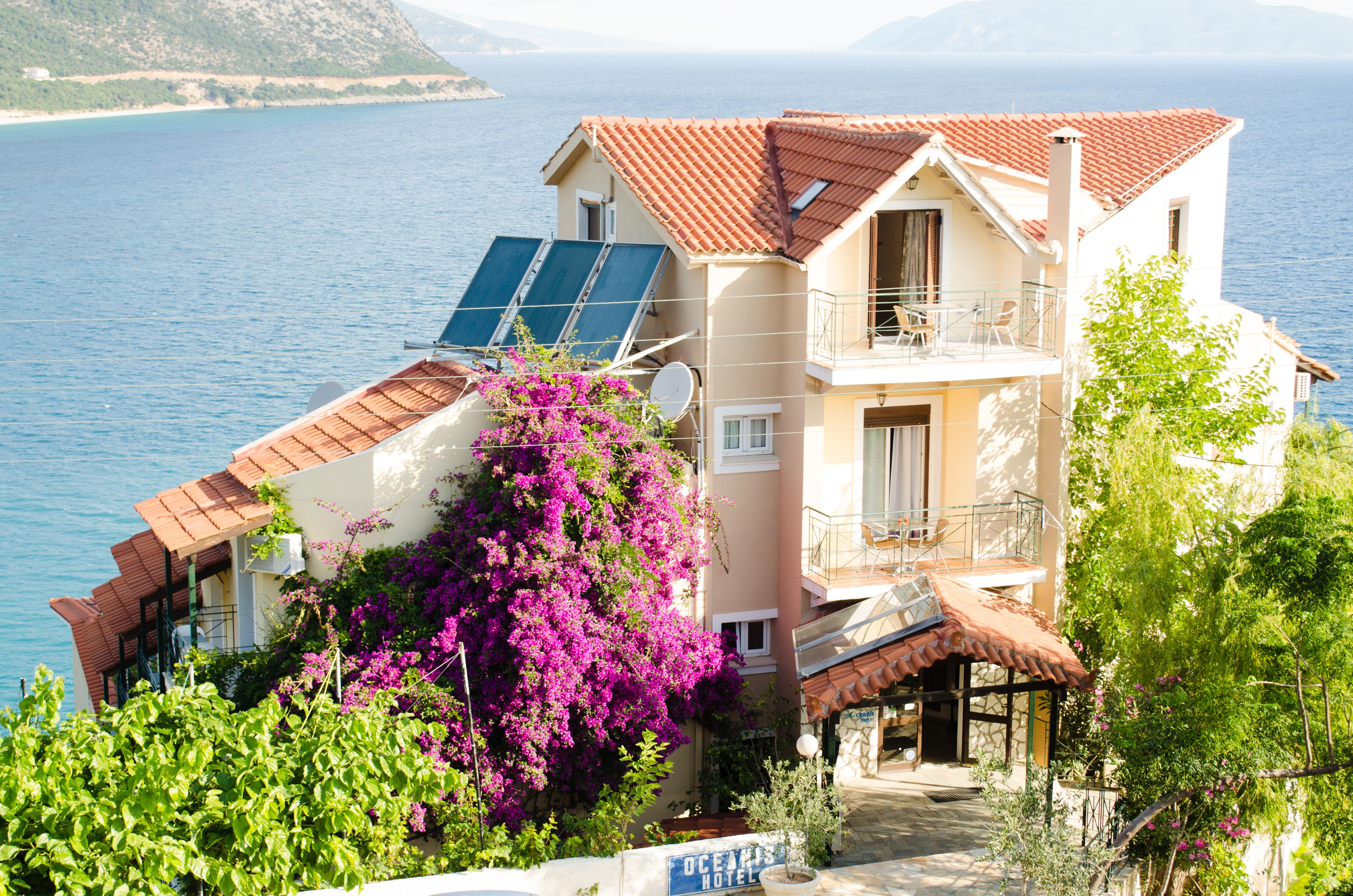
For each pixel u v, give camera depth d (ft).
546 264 85.76
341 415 77.77
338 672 61.21
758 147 88.28
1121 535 71.61
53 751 48.65
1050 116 97.04
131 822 47.91
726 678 76.74
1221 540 67.26
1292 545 61.26
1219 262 94.58
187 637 85.51
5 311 423.23
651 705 69.97
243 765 51.85
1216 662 64.95
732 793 69.05
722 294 77.61
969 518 79.61
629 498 72.18
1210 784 61.82
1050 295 77.77
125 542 94.84
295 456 74.18
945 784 76.69
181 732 52.19
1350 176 570.46
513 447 69.67
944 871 65.67
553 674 65.92
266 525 70.64
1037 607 80.18
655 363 85.05
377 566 70.38
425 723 64.28
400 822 59.77
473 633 67.10
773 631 82.53
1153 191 88.17
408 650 66.59
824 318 76.02
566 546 68.08
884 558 80.28
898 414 81.00
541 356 74.54
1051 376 78.54
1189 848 66.33
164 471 247.29
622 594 69.10
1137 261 88.28
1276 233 414.21
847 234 74.33
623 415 73.05
